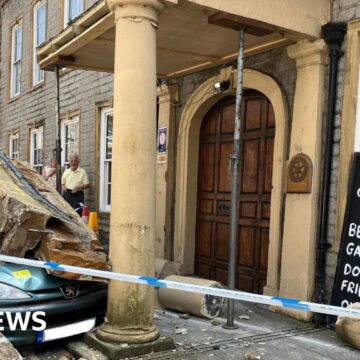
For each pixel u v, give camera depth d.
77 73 10.59
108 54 6.82
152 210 4.46
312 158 5.48
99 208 9.70
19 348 4.28
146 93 4.41
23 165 5.99
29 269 4.37
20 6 13.94
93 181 9.83
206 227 7.47
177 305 5.56
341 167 5.31
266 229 6.42
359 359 4.34
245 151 6.79
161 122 7.96
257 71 6.34
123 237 4.38
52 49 7.00
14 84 14.91
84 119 10.26
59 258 4.27
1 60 15.73
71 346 4.41
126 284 4.35
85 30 5.85
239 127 4.94
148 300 4.43
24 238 4.35
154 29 4.47
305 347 4.62
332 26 5.32
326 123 5.48
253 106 6.69
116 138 4.45
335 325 4.87
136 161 4.38
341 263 5.16
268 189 6.41
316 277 5.46
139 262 4.38
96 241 4.64
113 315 4.38
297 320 5.46
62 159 11.27
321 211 5.47
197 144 7.59
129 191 4.38
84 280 4.36
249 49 6.32
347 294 5.05
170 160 7.75
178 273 7.50
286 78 6.01
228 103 7.15
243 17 4.91
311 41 5.47
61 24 11.00
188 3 4.65
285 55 6.03
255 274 6.55
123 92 4.41
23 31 13.70
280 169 5.95
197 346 4.53
